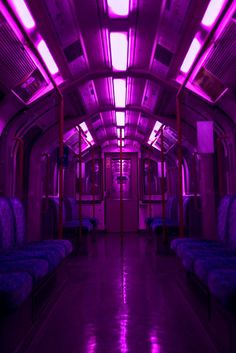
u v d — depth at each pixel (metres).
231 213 3.88
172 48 4.19
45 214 6.62
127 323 2.85
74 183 9.70
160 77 5.07
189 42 3.92
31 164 6.34
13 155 5.14
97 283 4.31
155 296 3.70
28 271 2.39
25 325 2.39
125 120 8.37
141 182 11.01
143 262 5.76
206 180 6.19
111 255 6.52
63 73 4.77
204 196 6.21
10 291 1.85
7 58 3.59
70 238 6.62
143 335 2.58
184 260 3.38
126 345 2.38
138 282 4.36
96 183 11.22
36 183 6.36
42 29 3.60
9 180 4.93
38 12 3.29
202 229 6.31
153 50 4.48
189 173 7.92
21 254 3.22
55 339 2.52
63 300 3.56
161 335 2.57
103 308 3.28
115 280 4.47
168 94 5.52
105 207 10.96
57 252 3.50
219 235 4.24
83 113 6.82
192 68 3.89
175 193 9.51
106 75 5.19
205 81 4.53
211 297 2.49
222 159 5.65
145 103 6.66
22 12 3.25
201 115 5.46
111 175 11.27
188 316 3.03
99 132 9.31
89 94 6.08
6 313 1.85
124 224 10.92
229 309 1.86
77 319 2.96
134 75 5.19
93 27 3.93
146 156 11.11
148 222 8.68
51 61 4.39
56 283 3.77
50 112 5.66
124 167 11.27
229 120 4.97
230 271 2.28
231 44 3.52
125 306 3.33
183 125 6.46
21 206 4.41
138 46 4.42
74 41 4.13
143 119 7.91
